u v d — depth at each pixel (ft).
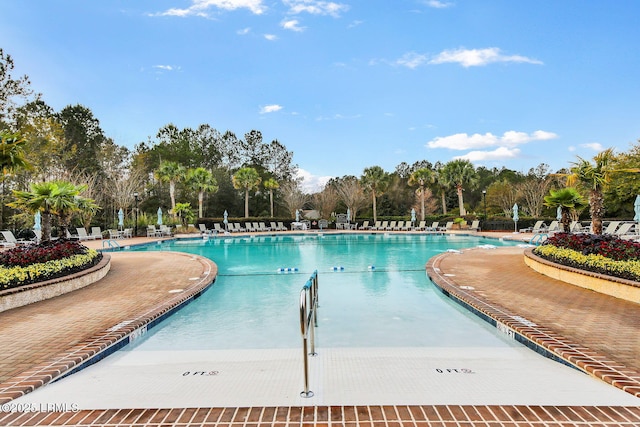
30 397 9.73
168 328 18.94
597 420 7.97
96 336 15.19
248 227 97.76
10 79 76.89
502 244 63.26
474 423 7.86
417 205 131.44
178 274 31.42
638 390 9.54
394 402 9.11
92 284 27.50
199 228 93.81
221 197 138.10
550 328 15.60
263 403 9.19
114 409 8.83
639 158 78.69
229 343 16.63
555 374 11.30
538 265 30.55
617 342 13.91
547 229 71.97
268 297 25.62
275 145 167.53
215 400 9.42
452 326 18.70
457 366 12.33
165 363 13.39
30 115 92.12
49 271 24.07
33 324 17.30
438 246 60.54
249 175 121.29
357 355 13.97
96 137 120.57
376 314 20.93
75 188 34.71
